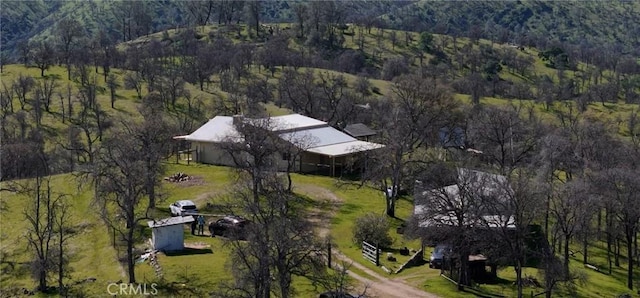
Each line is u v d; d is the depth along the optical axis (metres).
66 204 83.44
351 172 102.12
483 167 97.06
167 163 104.06
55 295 60.56
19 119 132.25
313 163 103.12
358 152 97.50
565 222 68.50
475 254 64.69
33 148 115.56
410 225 64.38
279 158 101.75
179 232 64.38
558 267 60.09
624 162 94.12
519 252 56.66
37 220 67.31
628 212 69.50
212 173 97.44
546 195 67.94
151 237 68.44
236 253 50.16
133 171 65.38
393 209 81.31
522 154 98.25
